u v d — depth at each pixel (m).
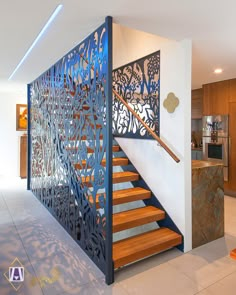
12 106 6.68
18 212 3.95
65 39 2.67
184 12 2.01
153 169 3.08
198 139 6.18
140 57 3.27
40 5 1.92
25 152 6.56
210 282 2.15
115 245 2.47
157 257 2.57
